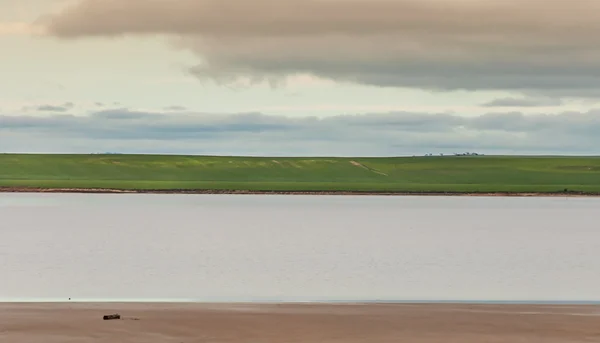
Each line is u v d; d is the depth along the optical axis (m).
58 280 69.69
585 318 42.66
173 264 83.69
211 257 91.94
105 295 60.22
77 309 44.31
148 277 72.31
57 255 93.31
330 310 44.84
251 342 36.47
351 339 37.31
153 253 96.69
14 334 37.28
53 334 37.34
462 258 92.56
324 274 75.44
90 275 73.69
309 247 106.75
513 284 68.62
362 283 68.56
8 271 76.62
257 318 41.84
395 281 70.25
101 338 36.69
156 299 57.56
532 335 38.28
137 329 38.59
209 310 44.28
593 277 74.19
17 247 103.81
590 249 106.12
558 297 60.22
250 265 83.12
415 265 84.38
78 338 36.62
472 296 60.72
